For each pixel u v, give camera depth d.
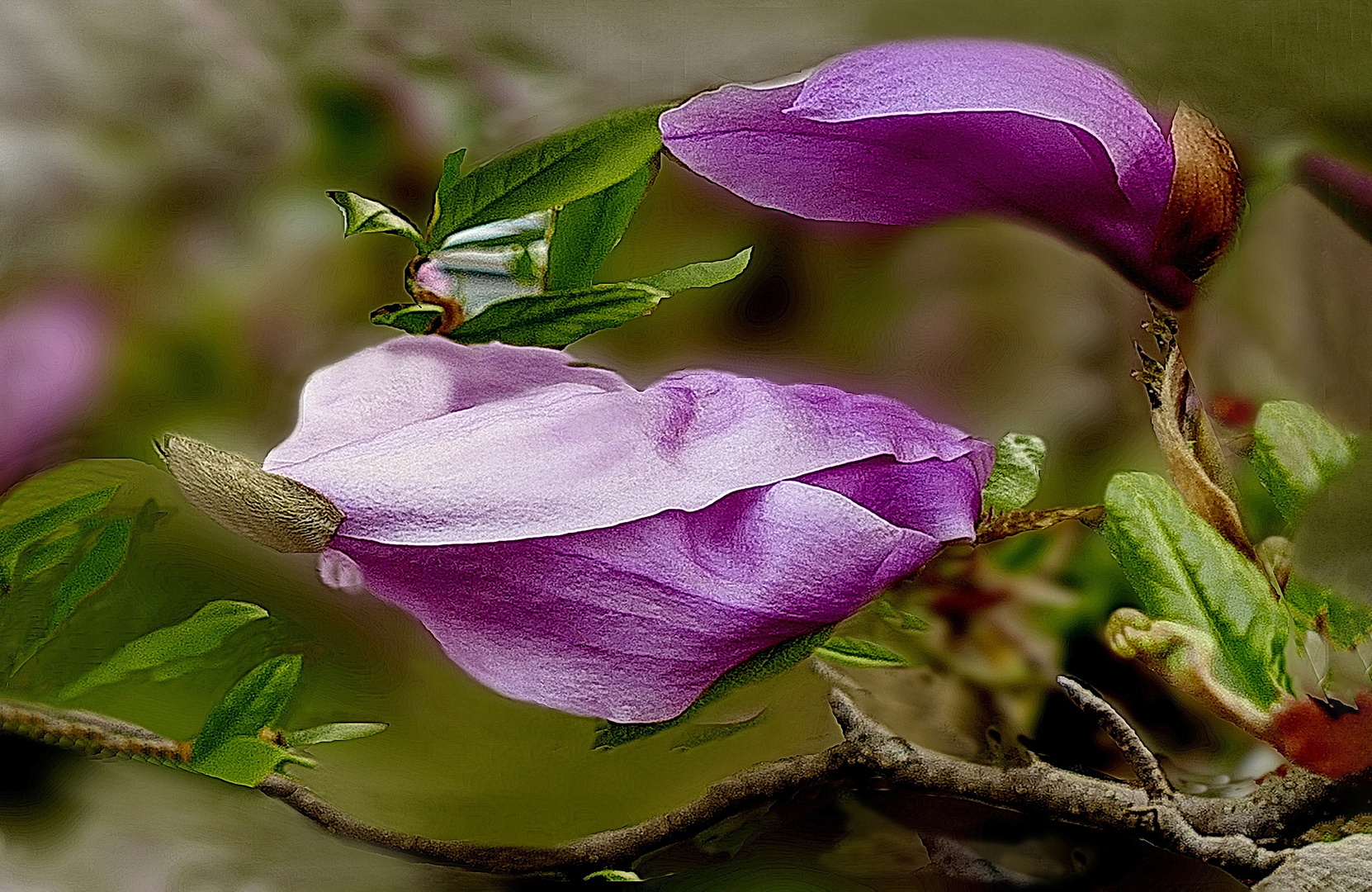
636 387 0.71
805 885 0.74
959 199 0.72
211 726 0.73
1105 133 0.71
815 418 0.71
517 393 0.71
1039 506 0.73
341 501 0.69
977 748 0.74
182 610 0.73
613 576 0.70
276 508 0.69
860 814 0.74
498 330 0.72
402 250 0.73
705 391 0.71
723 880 0.74
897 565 0.71
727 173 0.72
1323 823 0.73
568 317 0.72
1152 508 0.73
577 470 0.70
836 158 0.72
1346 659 0.73
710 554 0.71
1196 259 0.72
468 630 0.71
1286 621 0.73
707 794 0.74
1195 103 0.73
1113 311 0.73
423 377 0.71
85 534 0.73
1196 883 0.74
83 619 0.73
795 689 0.74
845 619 0.72
